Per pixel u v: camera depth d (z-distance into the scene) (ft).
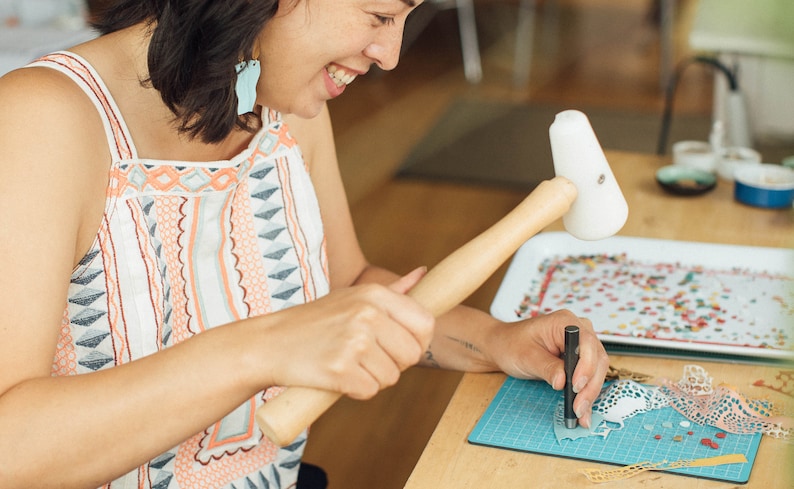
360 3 2.82
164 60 3.13
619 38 18.88
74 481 2.73
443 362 4.10
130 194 3.45
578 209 3.53
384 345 2.54
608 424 3.51
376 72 17.17
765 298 4.35
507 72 17.17
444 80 16.94
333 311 2.59
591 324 3.88
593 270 4.74
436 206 12.09
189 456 3.84
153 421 2.68
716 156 6.23
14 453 2.66
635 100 15.57
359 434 7.98
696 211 5.57
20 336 2.81
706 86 16.07
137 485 3.71
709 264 4.73
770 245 5.07
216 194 3.76
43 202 2.90
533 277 4.72
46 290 2.88
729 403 3.49
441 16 20.40
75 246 3.10
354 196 12.49
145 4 3.20
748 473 3.16
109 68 3.39
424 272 3.11
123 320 3.51
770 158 9.61
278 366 2.61
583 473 3.23
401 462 7.60
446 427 3.56
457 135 14.42
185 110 3.23
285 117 4.08
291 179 3.97
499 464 3.31
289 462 4.15
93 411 2.67
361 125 15.02
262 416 2.60
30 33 8.50
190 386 2.67
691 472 3.18
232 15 2.96
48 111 3.01
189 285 3.82
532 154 13.62
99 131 3.28
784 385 3.70
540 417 3.59
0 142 2.91
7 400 2.74
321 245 4.16
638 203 5.71
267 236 3.93
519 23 20.06
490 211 11.93
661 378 3.79
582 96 15.85
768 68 9.54
